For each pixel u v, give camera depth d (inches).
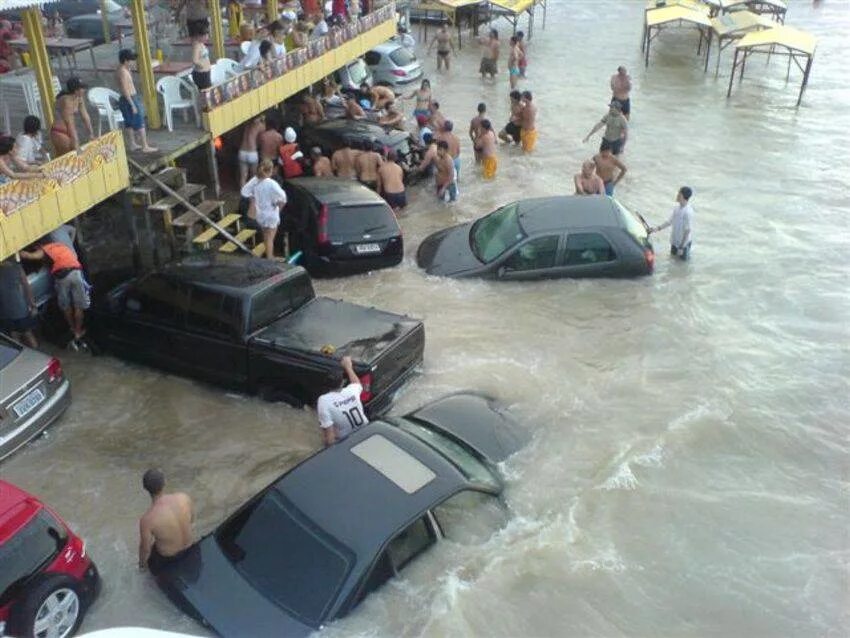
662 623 286.7
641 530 332.2
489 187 722.8
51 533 279.6
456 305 518.0
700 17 1148.5
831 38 1317.7
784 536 334.0
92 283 529.0
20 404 376.2
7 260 433.1
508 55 1225.4
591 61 1190.9
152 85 587.8
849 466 380.5
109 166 491.2
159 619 285.6
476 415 378.0
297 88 719.1
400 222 653.3
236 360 420.5
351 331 420.2
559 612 285.0
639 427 402.9
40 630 270.5
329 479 293.6
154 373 451.8
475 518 305.3
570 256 542.3
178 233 536.1
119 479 370.6
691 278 559.8
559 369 453.4
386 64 999.6
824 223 656.4
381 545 270.7
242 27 753.0
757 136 869.2
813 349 479.5
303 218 562.9
